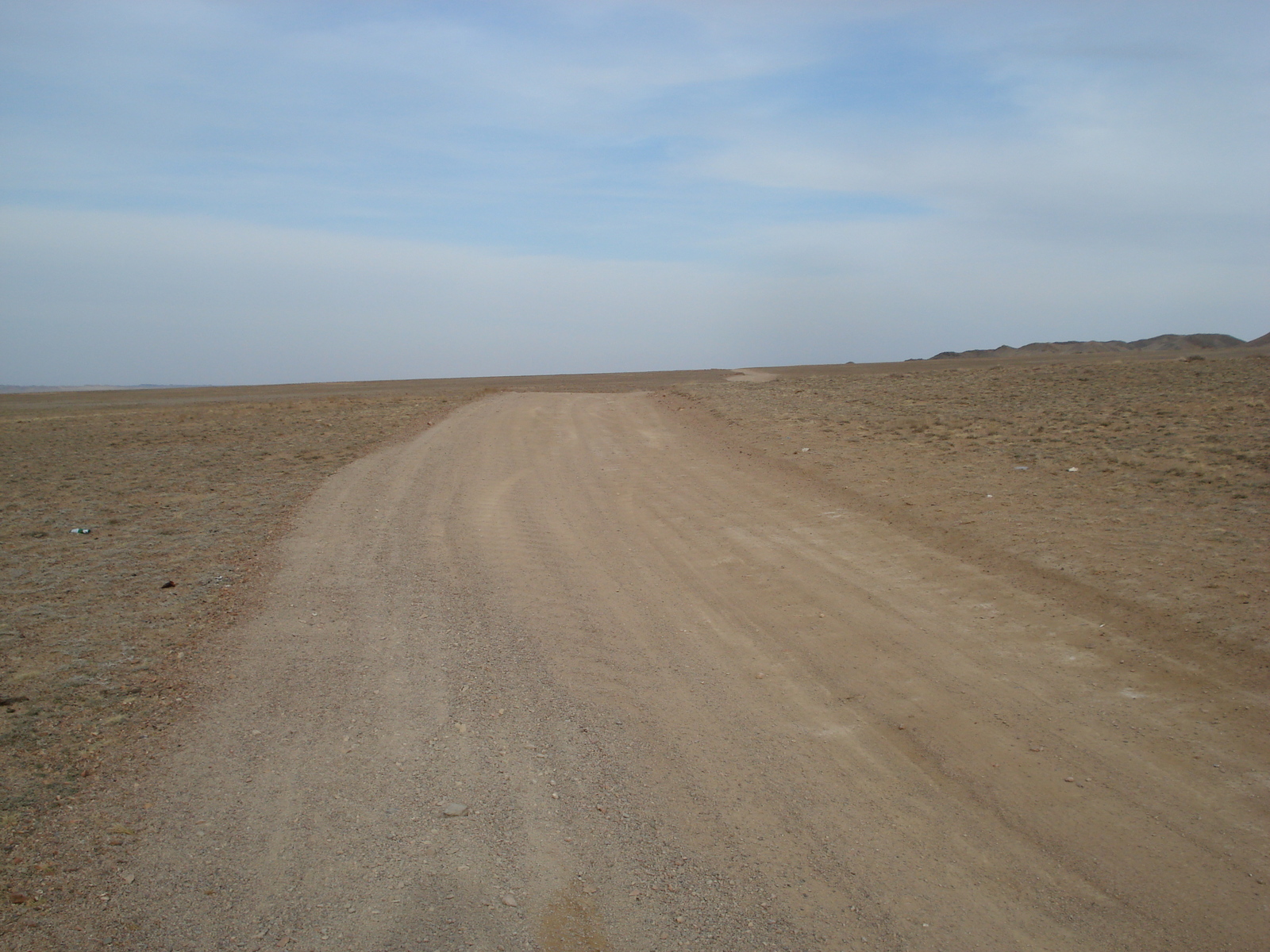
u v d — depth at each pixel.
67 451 24.83
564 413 30.72
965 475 15.26
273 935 3.84
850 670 7.45
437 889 4.23
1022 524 11.51
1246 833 4.78
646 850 4.69
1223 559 9.11
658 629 8.67
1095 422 20.81
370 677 7.16
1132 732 5.98
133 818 4.84
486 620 8.82
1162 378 31.73
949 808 5.21
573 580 10.54
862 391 35.56
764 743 6.11
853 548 11.34
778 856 4.68
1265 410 20.55
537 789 5.34
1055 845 4.78
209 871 4.33
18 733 5.90
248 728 6.10
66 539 12.45
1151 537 10.26
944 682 7.04
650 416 29.38
